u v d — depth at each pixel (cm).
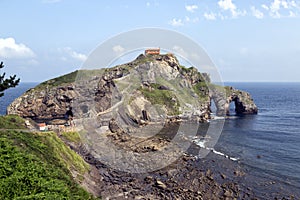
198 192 3491
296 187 3722
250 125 8406
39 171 2303
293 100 16825
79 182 3209
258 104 14575
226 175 4084
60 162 3325
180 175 3916
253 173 4209
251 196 3450
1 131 3350
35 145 3359
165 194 3431
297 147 5825
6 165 2205
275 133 7288
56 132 4544
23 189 1955
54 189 2077
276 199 3369
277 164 4644
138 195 3375
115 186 3544
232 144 5938
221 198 3391
